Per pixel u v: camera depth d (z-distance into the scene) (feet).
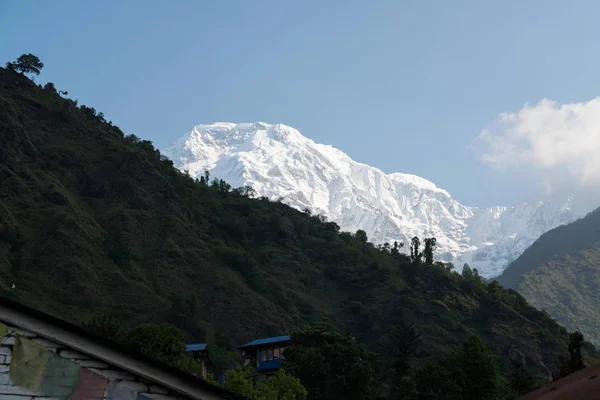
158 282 600.39
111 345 44.50
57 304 500.74
